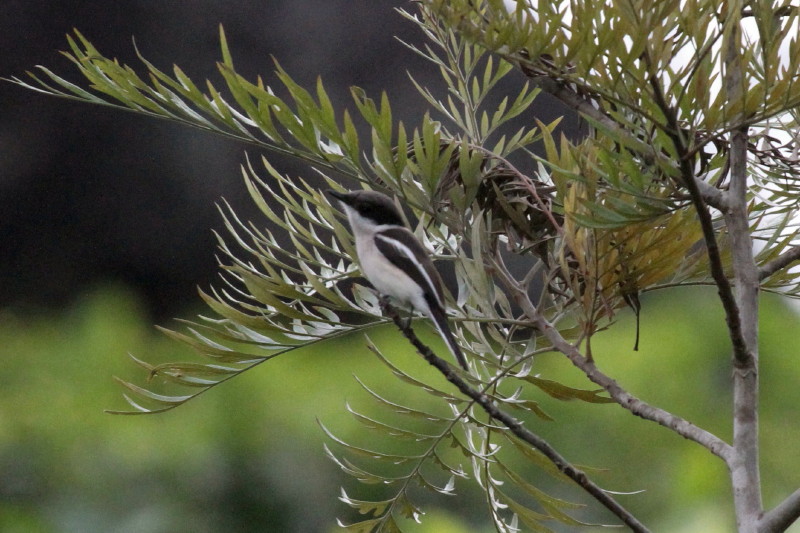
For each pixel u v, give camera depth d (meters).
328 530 11.61
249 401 12.10
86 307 15.16
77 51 5.16
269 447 11.75
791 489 12.46
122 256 19.78
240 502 11.55
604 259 5.09
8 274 19.80
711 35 4.27
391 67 19.22
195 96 5.09
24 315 19.62
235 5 19.42
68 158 19.42
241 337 5.55
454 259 5.78
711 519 10.23
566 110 18.42
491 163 5.75
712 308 14.72
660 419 4.78
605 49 4.25
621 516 4.63
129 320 15.03
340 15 19.39
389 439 12.08
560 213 5.58
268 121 5.06
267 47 19.52
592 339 14.09
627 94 4.34
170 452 11.55
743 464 4.42
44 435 11.70
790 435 13.10
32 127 19.39
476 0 4.89
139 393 5.54
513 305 16.27
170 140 19.12
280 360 13.09
